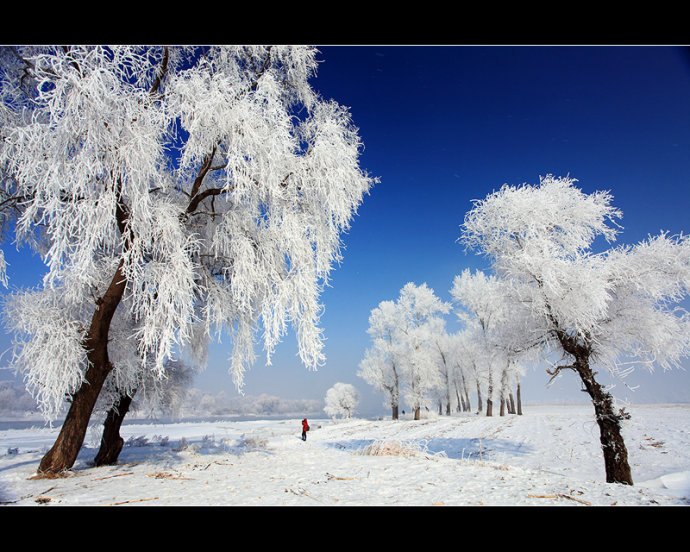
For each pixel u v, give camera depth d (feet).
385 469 26.81
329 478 23.54
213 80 26.16
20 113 25.20
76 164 21.39
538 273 37.91
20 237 29.32
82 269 21.95
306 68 32.81
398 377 129.18
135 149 22.68
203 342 40.19
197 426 142.82
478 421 94.68
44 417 24.48
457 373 150.51
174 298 24.86
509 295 42.06
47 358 24.38
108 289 28.53
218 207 35.32
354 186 32.73
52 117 20.84
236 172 25.84
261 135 27.53
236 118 26.04
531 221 38.22
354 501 17.65
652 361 35.99
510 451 50.24
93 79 20.52
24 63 26.78
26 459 34.06
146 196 23.35
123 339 32.30
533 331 40.86
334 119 32.24
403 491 19.66
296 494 19.16
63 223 21.83
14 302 25.14
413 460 31.27
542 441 56.75
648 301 38.24
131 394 33.83
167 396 44.42
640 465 38.93
